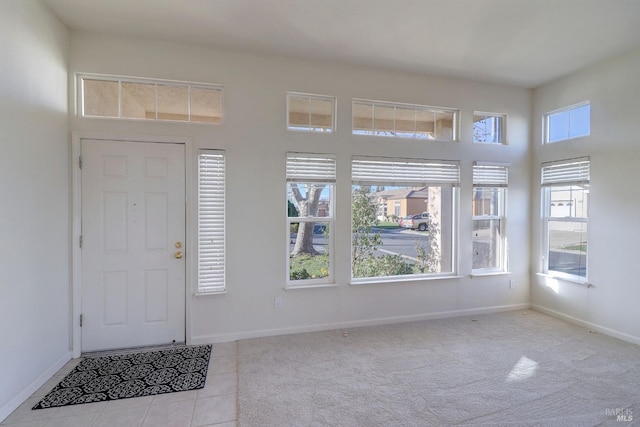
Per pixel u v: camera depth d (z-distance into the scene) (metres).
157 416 2.11
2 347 2.08
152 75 3.12
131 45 3.06
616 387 2.45
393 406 2.21
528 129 4.32
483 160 4.16
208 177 3.28
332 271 3.69
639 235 3.25
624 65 3.37
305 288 3.54
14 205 2.20
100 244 3.01
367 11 2.65
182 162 3.19
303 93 3.53
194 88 3.27
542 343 3.26
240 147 3.34
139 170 3.09
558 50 3.30
